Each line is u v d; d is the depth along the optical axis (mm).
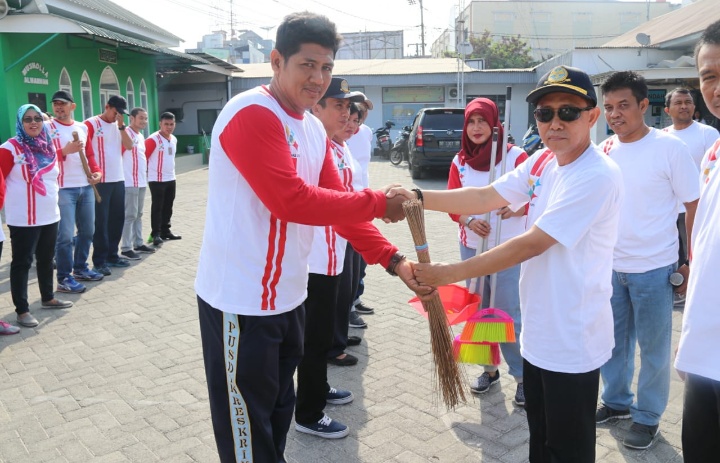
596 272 2154
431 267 2273
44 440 3189
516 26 51000
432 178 14828
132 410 3516
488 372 3738
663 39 15695
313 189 2119
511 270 3512
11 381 3912
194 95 22172
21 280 4879
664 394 3035
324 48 2141
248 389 2219
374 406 3574
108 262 6938
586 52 15859
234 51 35000
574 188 2090
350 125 3762
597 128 14430
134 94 16547
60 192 5785
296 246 2264
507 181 2545
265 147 2055
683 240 5137
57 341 4621
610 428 3277
